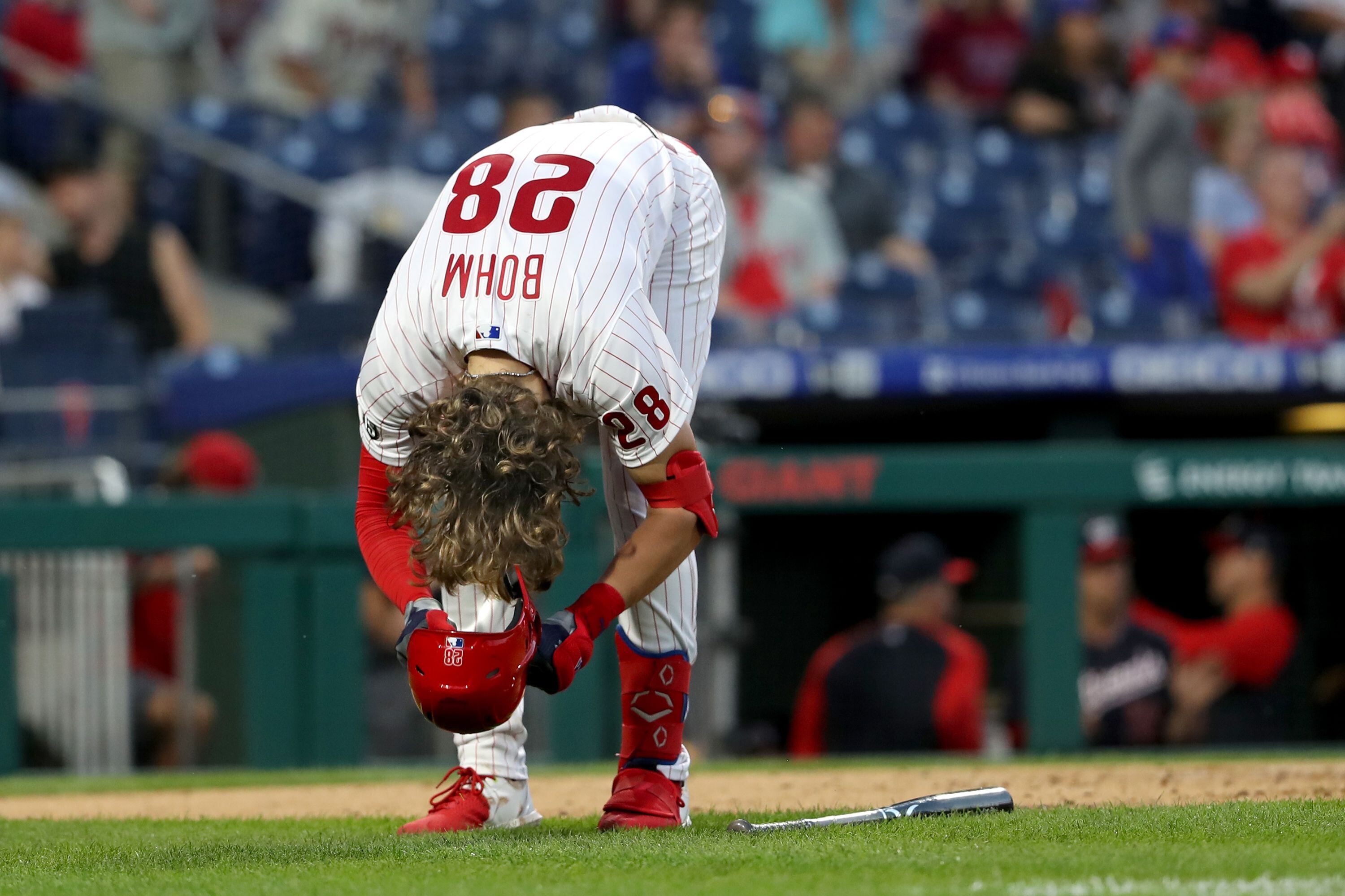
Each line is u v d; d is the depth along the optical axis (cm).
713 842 888
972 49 4272
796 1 4284
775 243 3481
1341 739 2550
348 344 3253
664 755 1020
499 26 4284
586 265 875
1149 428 3316
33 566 2170
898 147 4028
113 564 2191
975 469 2314
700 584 2214
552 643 862
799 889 713
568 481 836
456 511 804
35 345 3188
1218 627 2491
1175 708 2444
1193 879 734
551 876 773
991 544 2419
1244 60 4119
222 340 3462
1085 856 808
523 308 870
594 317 863
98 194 3444
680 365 992
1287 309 3541
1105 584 2333
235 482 2662
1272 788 1350
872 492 2291
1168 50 3697
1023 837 897
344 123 3969
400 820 1227
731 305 3384
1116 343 2884
